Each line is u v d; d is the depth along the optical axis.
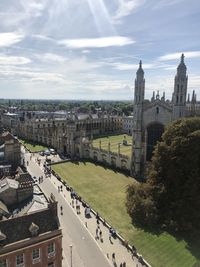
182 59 88.25
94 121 199.00
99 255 50.16
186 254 50.06
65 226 60.09
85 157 121.69
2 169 69.50
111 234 56.84
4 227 40.75
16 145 79.94
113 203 72.44
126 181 90.81
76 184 87.38
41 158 120.56
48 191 80.69
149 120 94.81
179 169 64.69
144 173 94.00
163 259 48.78
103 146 145.62
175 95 90.25
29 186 53.16
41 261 43.06
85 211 66.00
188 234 56.62
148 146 96.06
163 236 56.12
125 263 46.94
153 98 108.31
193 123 69.12
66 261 48.31
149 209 61.28
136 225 60.69
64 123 183.25
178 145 65.62
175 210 61.09
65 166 108.75
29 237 41.69
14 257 40.44
